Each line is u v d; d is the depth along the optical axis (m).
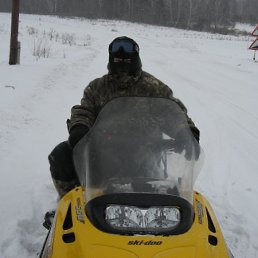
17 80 11.06
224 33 64.94
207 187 5.61
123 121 3.00
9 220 4.44
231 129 8.35
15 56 13.73
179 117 3.08
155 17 84.19
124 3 87.56
